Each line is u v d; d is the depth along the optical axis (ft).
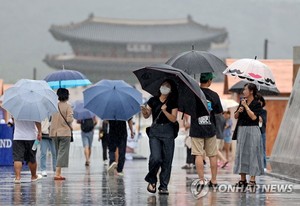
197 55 93.40
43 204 78.59
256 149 91.50
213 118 91.66
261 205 76.79
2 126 147.33
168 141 85.30
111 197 85.87
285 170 111.24
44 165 120.47
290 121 113.19
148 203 79.25
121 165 125.08
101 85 124.77
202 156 92.17
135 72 86.69
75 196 86.94
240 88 144.05
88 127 158.30
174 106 85.10
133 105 123.65
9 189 95.71
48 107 100.58
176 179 116.06
